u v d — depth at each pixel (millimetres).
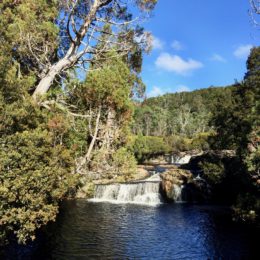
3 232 11852
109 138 14766
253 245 21391
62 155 13164
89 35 16109
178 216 29672
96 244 21125
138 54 18359
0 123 11281
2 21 13688
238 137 31422
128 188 38406
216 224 26734
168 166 60406
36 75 16688
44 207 12328
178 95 158500
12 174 11047
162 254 19688
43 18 16328
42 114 13367
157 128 108312
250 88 35156
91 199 37000
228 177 35938
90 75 14180
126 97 14547
